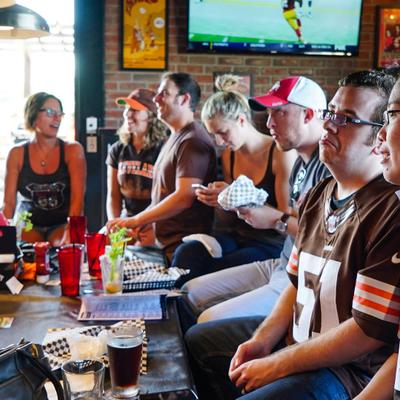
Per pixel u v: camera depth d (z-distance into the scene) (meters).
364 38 4.54
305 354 1.38
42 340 1.48
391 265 1.29
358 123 1.47
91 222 4.52
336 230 1.49
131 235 2.72
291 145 2.18
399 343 1.22
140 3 4.34
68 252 1.87
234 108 2.61
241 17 4.34
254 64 4.47
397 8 4.49
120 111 4.48
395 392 1.14
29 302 1.81
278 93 2.15
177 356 1.39
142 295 1.74
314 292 1.50
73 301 1.82
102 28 4.38
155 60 4.43
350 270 1.40
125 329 1.24
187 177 2.83
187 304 2.31
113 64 4.43
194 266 2.61
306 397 1.33
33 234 3.11
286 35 4.40
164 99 2.93
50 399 1.16
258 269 2.48
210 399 1.84
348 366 1.43
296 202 2.26
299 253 1.63
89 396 1.06
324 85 4.55
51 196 3.13
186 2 4.33
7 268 1.93
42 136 3.10
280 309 1.73
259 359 1.49
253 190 2.20
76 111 4.46
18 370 1.01
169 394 1.19
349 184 1.51
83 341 1.31
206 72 4.46
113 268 1.85
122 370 1.16
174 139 2.98
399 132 1.15
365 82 1.48
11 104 6.28
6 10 2.52
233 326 1.89
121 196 3.45
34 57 6.21
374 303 1.29
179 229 2.94
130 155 3.29
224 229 2.89
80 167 3.16
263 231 2.73
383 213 1.36
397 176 1.17
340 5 4.38
